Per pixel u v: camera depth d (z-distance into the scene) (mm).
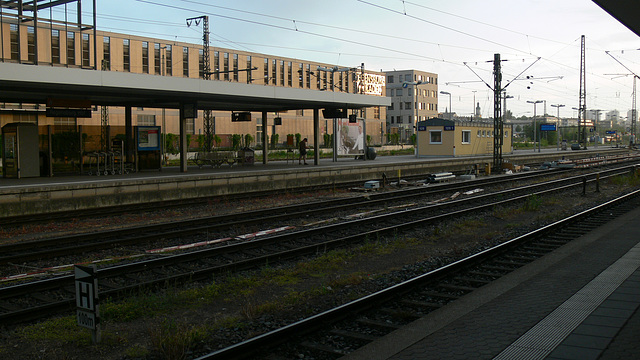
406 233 13672
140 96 23703
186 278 8953
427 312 7273
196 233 13453
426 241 12641
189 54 69312
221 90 23109
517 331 5820
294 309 7484
